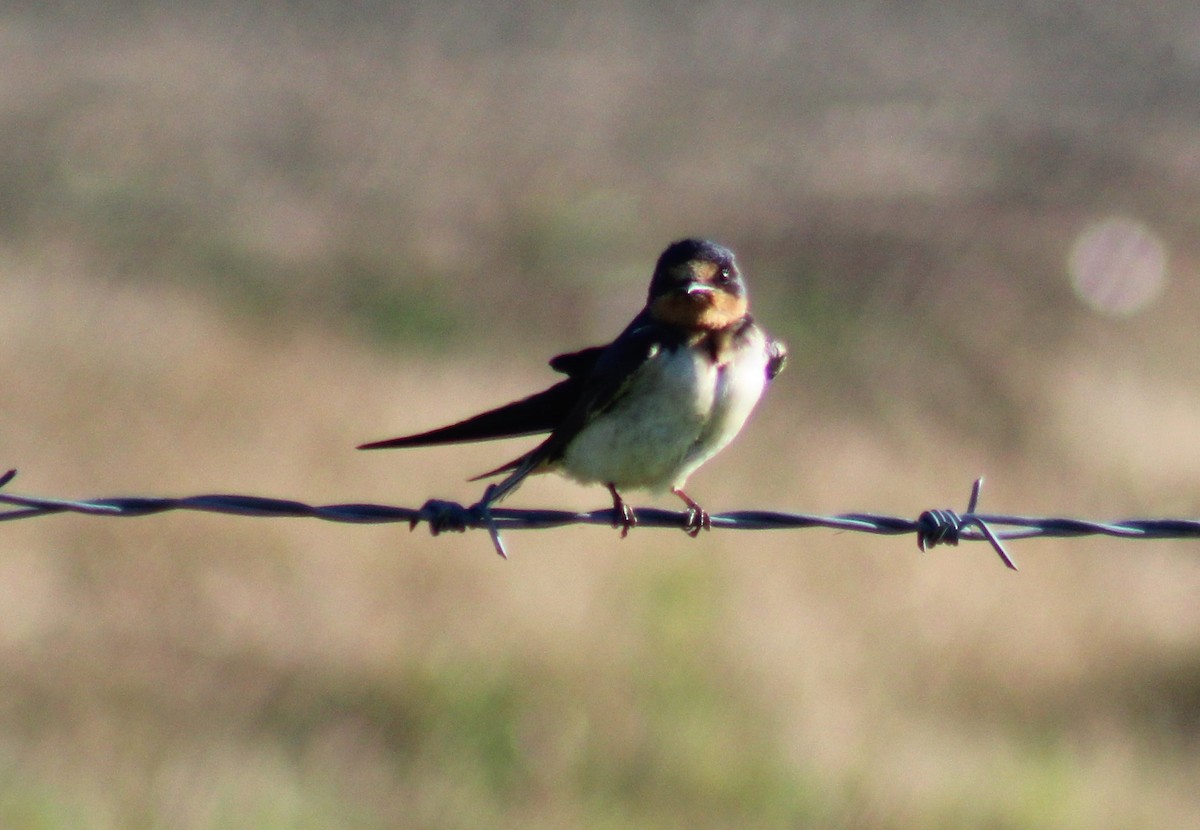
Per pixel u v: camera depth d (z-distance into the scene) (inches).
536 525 236.7
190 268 1127.0
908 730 445.7
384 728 420.2
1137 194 1531.7
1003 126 1857.8
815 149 1742.1
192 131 1653.5
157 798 369.4
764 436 779.4
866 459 764.6
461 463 650.2
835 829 397.7
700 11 2630.4
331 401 708.0
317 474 616.4
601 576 491.5
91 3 2363.4
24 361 695.7
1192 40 2412.6
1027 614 523.8
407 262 1234.0
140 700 422.3
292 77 1994.3
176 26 2252.7
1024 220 1397.6
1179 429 876.6
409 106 1897.1
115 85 1827.0
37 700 416.2
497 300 1157.1
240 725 415.5
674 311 263.4
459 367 918.4
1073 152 1731.1
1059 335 1055.0
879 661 485.4
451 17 2491.4
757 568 522.0
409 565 492.1
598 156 1704.0
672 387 261.4
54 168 1422.2
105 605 469.4
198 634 458.9
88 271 1026.1
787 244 1326.3
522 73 2154.3
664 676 435.2
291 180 1489.9
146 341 751.1
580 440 267.1
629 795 400.2
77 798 366.9
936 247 1284.4
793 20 2581.2
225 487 601.6
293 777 390.6
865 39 2432.3
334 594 475.5
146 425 647.8
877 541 566.3
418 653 441.7
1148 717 482.3
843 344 1026.7
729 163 1662.2
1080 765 444.1
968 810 409.1
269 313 996.6
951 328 1057.5
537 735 413.1
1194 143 1804.9
